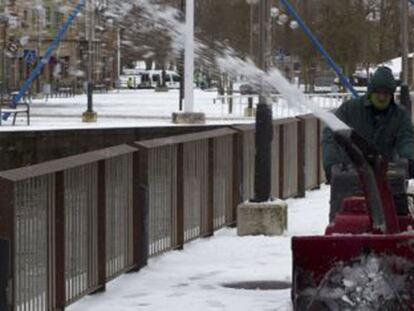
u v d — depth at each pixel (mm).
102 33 61312
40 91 65000
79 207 10008
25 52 54188
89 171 10258
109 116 47062
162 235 12867
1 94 46938
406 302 7715
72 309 9945
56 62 60156
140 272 11820
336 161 10172
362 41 63562
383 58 68062
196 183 14039
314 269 7816
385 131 10406
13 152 33344
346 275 7773
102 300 10367
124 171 11461
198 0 43406
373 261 7750
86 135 34562
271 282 11391
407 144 10320
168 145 12930
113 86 85188
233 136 15656
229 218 15547
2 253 8133
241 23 44906
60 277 9430
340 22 62438
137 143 12000
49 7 45656
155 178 12578
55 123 41094
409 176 10359
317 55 60438
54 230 9305
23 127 36719
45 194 9039
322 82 72188
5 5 51469
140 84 96812
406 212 8867
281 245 13789
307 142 20812
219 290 10938
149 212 12375
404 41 29188
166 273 11812
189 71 39719
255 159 15102
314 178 21531
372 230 8164
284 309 9930
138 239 11859
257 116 15070
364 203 8875
